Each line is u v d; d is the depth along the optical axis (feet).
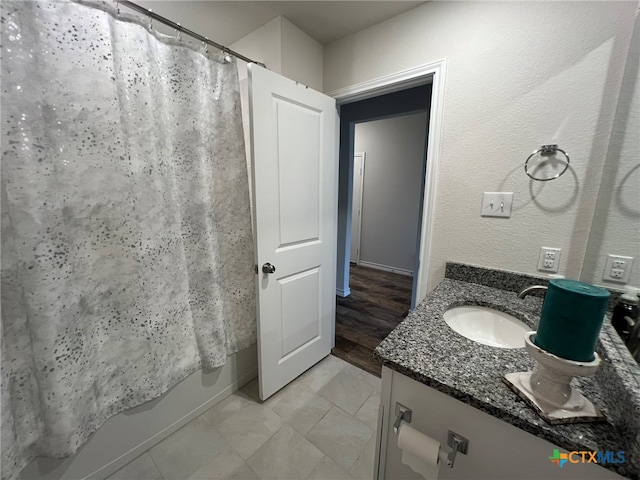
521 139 3.83
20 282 2.84
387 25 4.87
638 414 1.57
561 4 3.37
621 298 2.69
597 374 2.31
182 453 4.24
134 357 3.86
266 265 4.81
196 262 4.49
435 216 4.72
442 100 4.39
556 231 3.73
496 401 2.02
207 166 4.43
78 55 3.00
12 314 2.85
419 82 4.83
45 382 3.00
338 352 7.08
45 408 3.05
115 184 3.42
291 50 5.10
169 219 4.02
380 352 2.59
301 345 5.97
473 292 4.12
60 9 2.85
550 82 3.55
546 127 3.64
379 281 12.82
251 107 4.23
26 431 3.04
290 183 5.07
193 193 4.33
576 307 1.73
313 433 4.62
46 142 2.87
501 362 2.45
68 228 3.10
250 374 5.87
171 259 4.11
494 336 3.70
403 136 13.03
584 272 3.34
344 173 10.15
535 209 3.85
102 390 3.62
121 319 3.68
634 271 2.63
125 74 3.39
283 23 4.87
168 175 3.96
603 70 3.22
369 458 4.19
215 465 4.07
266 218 4.72
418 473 2.63
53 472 3.35
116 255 3.54
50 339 2.97
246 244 5.31
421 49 4.54
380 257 14.69
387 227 14.17
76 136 3.07
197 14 4.80
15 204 2.72
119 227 3.51
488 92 4.00
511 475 2.11
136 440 4.12
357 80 5.41
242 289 5.36
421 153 12.70
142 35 3.50
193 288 4.50
